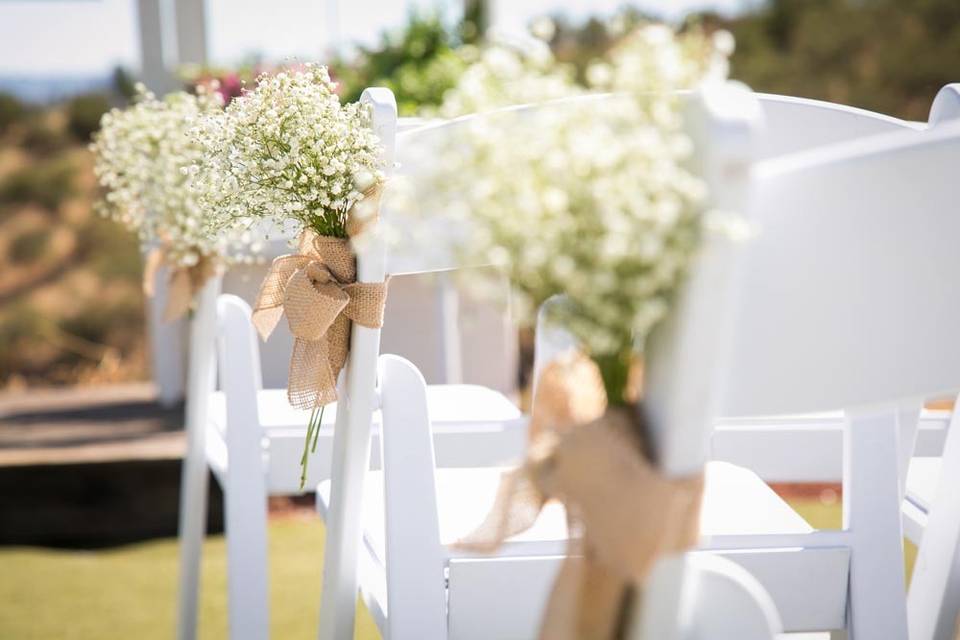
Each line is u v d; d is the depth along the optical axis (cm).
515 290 72
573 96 73
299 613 285
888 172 74
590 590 78
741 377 77
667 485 72
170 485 382
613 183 66
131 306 552
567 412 81
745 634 77
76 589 321
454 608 114
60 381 546
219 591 309
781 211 74
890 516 116
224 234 172
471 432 173
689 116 69
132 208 196
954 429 123
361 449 135
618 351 76
